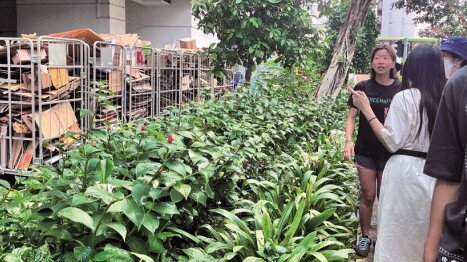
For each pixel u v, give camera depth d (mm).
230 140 4395
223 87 10297
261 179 4285
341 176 4914
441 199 1791
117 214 2514
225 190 3453
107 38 7789
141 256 2398
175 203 2785
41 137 5406
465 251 1649
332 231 3861
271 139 4988
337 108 8078
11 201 2785
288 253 2951
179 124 4414
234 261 3086
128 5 14312
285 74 9289
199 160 2977
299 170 4582
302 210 3334
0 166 5570
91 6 11500
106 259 2209
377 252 2996
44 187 2779
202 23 8773
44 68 5543
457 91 1737
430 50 2848
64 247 2498
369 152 3846
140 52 7770
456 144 1749
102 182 2617
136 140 3363
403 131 2885
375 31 15422
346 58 8352
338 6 12664
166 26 14305
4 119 5551
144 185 2461
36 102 5594
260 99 6566
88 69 6379
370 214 3898
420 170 2867
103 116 5672
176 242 3146
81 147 3250
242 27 8156
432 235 1811
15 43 5586
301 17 8547
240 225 3197
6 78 5633
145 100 8227
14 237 2547
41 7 11711
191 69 9641
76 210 2264
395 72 3811
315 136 6426
